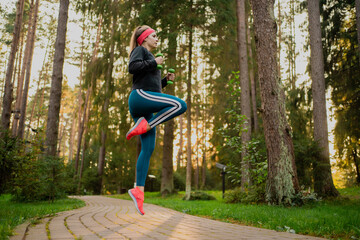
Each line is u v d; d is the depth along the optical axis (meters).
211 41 12.98
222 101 15.27
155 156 19.50
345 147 14.25
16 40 11.26
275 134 7.47
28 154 5.66
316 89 10.77
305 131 13.80
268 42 7.78
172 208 7.53
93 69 15.73
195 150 34.09
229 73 15.26
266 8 7.89
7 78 10.52
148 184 26.19
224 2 12.30
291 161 7.39
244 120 8.22
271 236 2.68
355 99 13.20
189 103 12.38
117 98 15.09
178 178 27.22
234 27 13.16
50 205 7.32
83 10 15.87
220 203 9.26
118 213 5.24
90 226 3.16
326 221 3.86
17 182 5.68
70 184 8.99
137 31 2.67
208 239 2.38
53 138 10.74
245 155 8.62
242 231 3.05
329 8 13.62
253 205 7.47
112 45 14.80
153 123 2.30
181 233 2.76
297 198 7.04
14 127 15.29
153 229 3.04
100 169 23.44
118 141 15.75
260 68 7.84
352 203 7.87
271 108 7.60
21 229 2.67
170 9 12.16
